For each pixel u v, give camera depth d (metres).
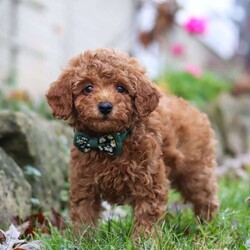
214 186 1.19
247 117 2.83
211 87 3.09
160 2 2.47
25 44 2.81
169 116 1.08
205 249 0.92
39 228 1.08
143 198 0.99
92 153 0.99
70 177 1.03
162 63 3.98
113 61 0.96
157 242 0.92
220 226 1.07
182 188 1.17
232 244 0.97
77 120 0.99
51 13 2.99
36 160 1.26
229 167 2.03
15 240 0.96
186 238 0.99
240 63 6.45
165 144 1.06
